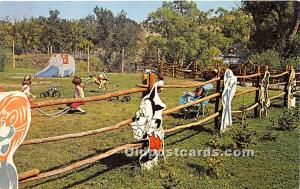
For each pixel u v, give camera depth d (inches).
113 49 2086.6
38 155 280.1
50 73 1126.4
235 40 1861.5
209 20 1716.3
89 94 679.1
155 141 269.3
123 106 540.7
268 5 1397.6
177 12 1621.6
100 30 2197.3
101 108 516.7
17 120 169.2
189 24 1609.3
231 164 280.8
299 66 1133.1
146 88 265.4
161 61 1325.0
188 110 433.7
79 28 2180.1
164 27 1676.9
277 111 525.3
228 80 385.7
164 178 240.2
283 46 1387.8
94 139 330.3
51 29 2089.1
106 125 394.0
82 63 1772.9
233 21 1857.8
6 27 2101.4
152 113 267.7
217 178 249.9
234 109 514.3
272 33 1425.9
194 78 1140.5
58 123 400.2
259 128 405.1
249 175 258.8
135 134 256.5
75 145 309.7
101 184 229.6
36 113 463.5
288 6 1364.4
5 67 1450.5
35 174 186.5
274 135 357.7
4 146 162.1
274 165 281.4
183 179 243.0
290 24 1385.3
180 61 1505.9
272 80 848.3
